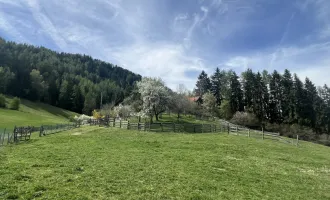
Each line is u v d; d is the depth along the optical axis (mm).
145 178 13742
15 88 117812
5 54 122812
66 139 31125
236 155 24750
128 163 17344
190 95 131250
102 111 95125
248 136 43250
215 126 51562
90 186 11523
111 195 10641
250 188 13680
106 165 16266
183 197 11219
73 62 196625
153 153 22703
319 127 81562
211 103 102875
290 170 19797
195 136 38875
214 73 120688
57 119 93625
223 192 12500
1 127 57438
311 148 38531
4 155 18453
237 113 91625
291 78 93938
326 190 14766
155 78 71875
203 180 14344
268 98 97500
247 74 101688
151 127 45000
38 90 121812
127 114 82688
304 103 85312
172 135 38906
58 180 12086
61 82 140625
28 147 23797
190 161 19859
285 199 12312
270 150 30484
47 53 177250
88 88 145375
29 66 130250
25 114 89625
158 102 66375
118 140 31281
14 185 10781
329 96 91062
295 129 78312
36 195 9859
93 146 25219
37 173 13172
